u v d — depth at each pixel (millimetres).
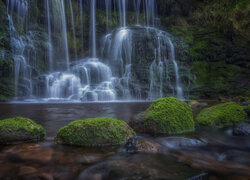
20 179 1982
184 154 2734
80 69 20047
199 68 20922
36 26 21375
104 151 2785
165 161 2461
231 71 20062
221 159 2604
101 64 21562
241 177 2096
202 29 24031
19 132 3150
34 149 2826
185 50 21859
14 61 16953
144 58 21062
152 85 19703
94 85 19031
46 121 5445
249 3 23250
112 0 28109
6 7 18188
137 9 29094
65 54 23719
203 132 4004
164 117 3904
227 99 14930
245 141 3398
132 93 19219
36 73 18625
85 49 25625
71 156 2580
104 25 26688
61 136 3184
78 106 10609
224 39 22344
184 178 2033
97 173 2135
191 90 19125
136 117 4156
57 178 2023
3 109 8852
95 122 3223
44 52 20750
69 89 18203
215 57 21281
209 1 26406
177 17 26703
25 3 20156
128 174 2098
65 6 24719
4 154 2607
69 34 24766
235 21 23016
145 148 2877
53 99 16844
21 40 18750
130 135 3281
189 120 4129
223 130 4164
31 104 12031
